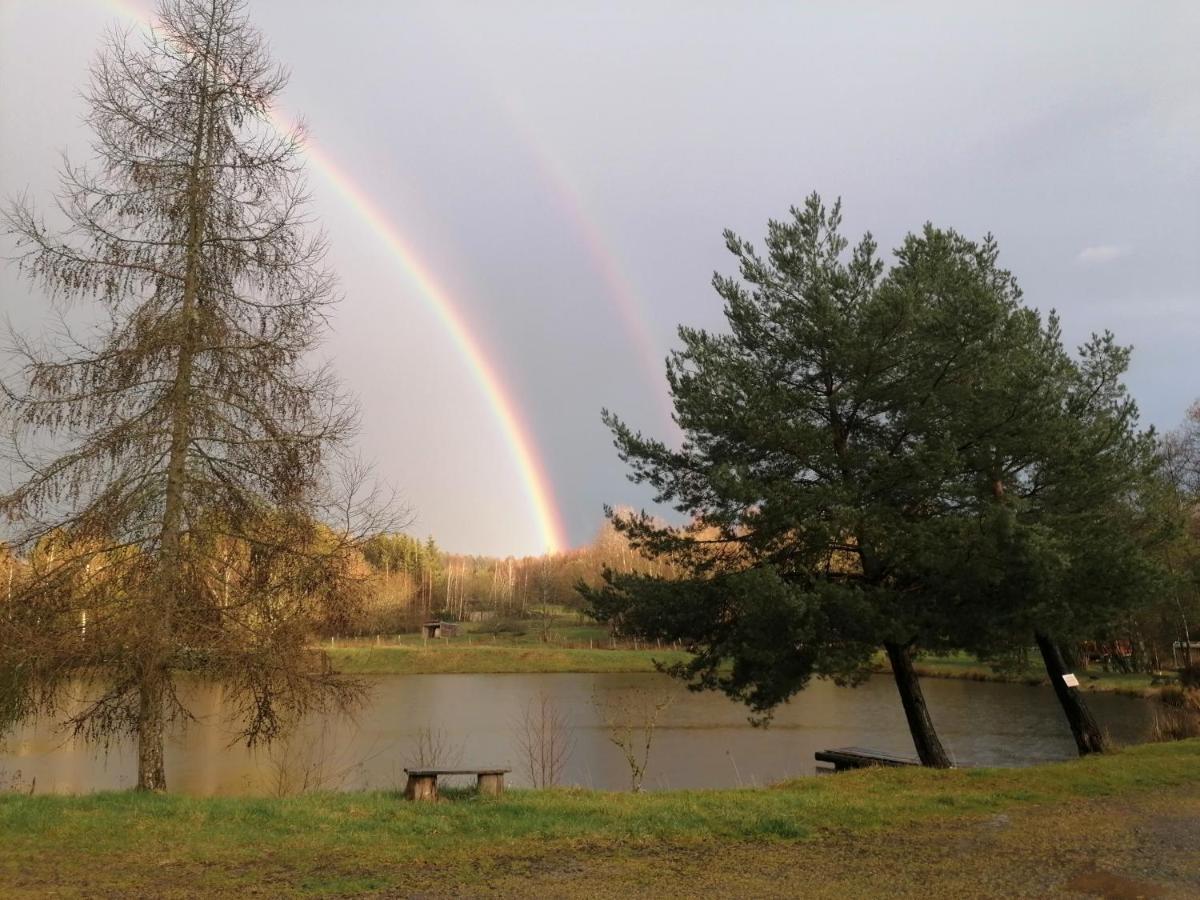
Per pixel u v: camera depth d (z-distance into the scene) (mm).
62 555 11031
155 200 11836
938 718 33469
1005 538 12539
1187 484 42438
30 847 7621
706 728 31719
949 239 16594
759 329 16062
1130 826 8969
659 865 7461
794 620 13008
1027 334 15484
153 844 7809
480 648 66875
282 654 11016
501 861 7551
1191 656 41062
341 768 20641
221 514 11617
